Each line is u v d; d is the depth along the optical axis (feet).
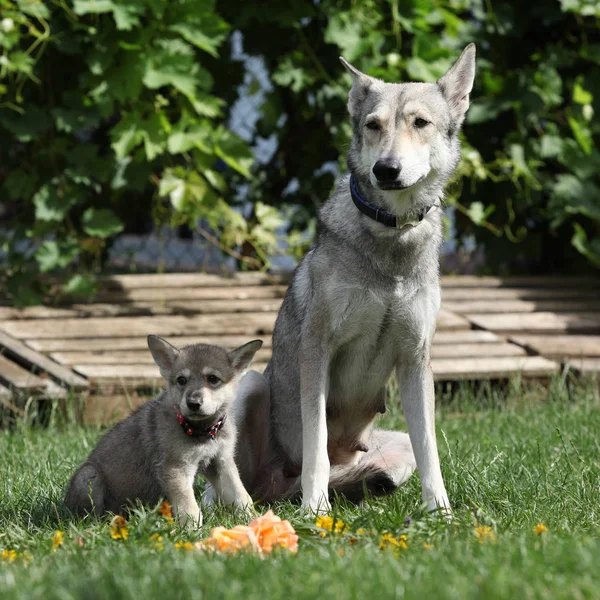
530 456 26.91
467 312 43.45
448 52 44.06
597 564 14.98
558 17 46.42
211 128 42.34
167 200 46.21
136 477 22.81
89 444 28.96
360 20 43.68
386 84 24.27
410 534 18.02
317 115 47.16
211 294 43.09
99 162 41.83
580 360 39.45
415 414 23.50
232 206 47.78
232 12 44.24
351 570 15.12
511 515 20.68
